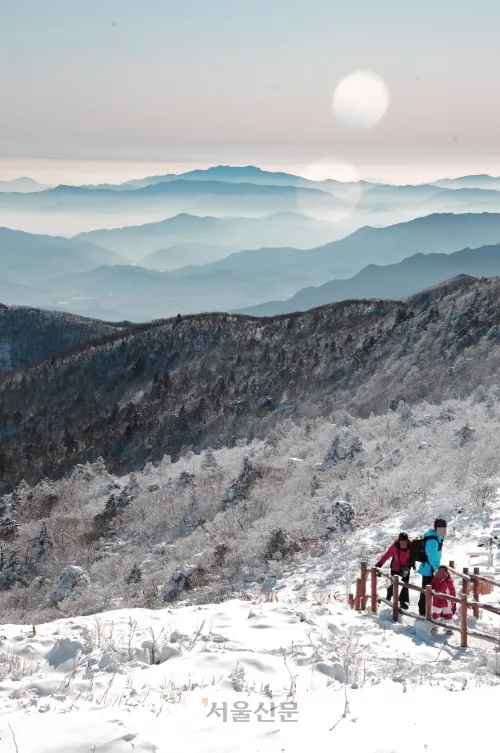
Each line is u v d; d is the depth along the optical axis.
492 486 20.67
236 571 20.73
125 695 7.61
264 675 8.55
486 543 15.88
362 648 10.32
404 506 21.92
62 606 23.78
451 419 34.25
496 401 36.22
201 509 31.00
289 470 33.06
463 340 58.31
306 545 21.02
